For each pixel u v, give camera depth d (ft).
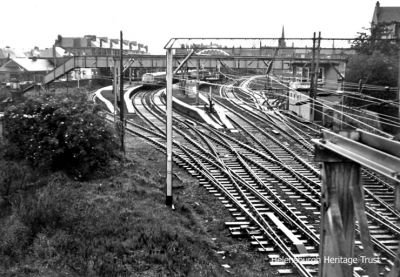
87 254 44.93
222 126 112.78
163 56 96.07
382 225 53.57
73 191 61.00
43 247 47.50
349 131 23.85
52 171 69.46
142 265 42.63
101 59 137.28
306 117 121.49
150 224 50.19
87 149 69.97
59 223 52.03
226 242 50.34
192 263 43.34
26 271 43.29
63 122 69.72
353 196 23.40
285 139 99.81
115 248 45.52
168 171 59.21
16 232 51.37
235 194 64.54
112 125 82.58
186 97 161.07
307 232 50.70
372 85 103.04
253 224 53.83
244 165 77.56
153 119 124.47
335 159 23.61
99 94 164.55
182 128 112.27
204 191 66.69
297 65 123.95
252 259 45.96
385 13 196.13
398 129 96.78
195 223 54.60
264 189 66.64
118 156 79.00
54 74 144.87
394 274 19.99
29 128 71.61
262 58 70.64
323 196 24.39
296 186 68.23
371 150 20.20
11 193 64.59
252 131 107.14
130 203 57.36
